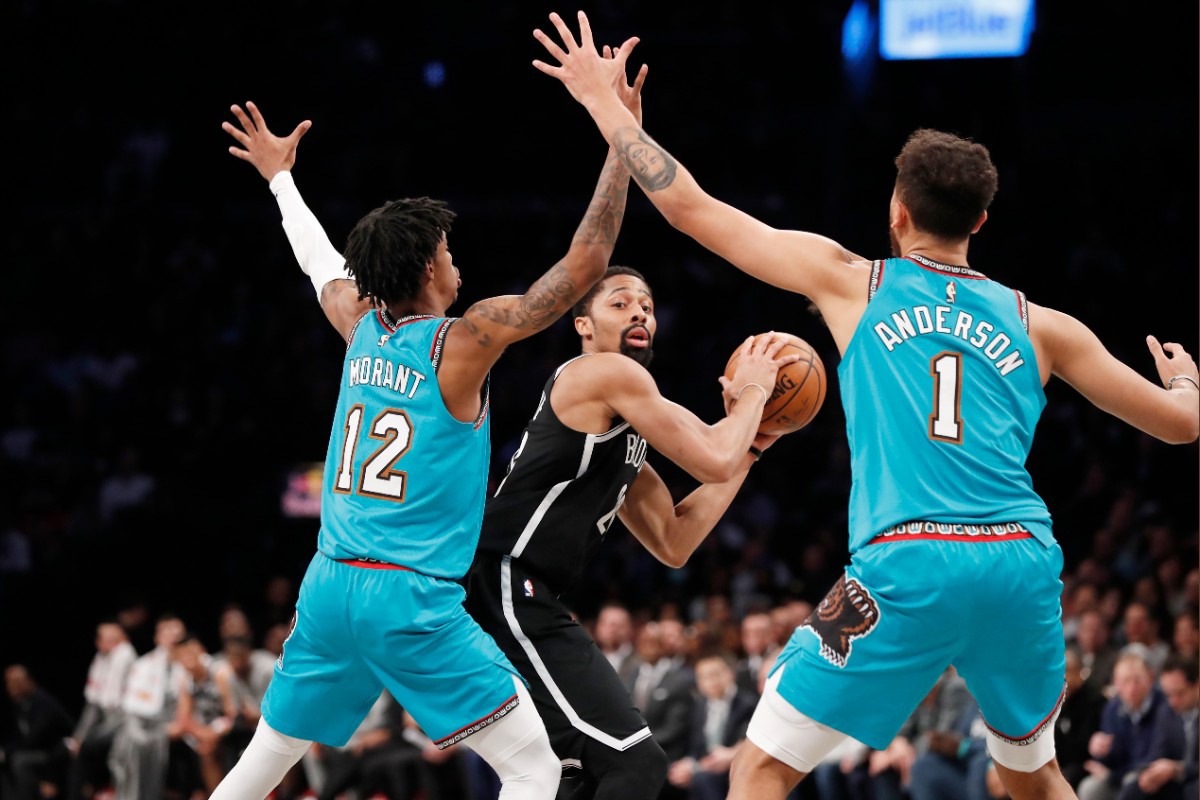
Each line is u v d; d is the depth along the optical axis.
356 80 16.88
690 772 8.52
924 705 8.12
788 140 16.48
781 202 16.06
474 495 3.37
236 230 16.36
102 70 16.97
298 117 16.72
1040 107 16.16
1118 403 3.22
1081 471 12.22
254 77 16.83
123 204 16.53
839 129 16.42
